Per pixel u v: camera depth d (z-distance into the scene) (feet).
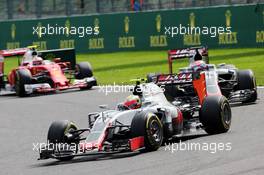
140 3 455.63
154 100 138.51
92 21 414.41
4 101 242.58
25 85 250.98
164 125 136.26
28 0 502.38
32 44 439.63
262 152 119.14
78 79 258.98
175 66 319.06
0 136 169.99
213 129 144.87
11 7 502.38
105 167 116.78
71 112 203.00
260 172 102.37
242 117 170.71
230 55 337.11
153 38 391.65
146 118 126.72
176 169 109.50
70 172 115.96
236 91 195.31
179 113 141.38
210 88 157.17
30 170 122.52
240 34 359.46
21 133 172.65
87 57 398.42
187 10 376.07
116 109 136.05
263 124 156.56
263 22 353.51
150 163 116.57
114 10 469.16
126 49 403.13
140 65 336.29
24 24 442.09
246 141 132.77
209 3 430.20
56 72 255.70
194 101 162.40
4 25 450.30
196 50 187.11
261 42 354.54
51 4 496.23
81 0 482.28
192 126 145.69
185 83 157.28
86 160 127.03
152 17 390.63
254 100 195.72
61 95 246.68
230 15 361.71
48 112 206.69
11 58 456.86
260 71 275.18
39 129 177.06
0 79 265.34
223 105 144.66
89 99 229.45
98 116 134.00
